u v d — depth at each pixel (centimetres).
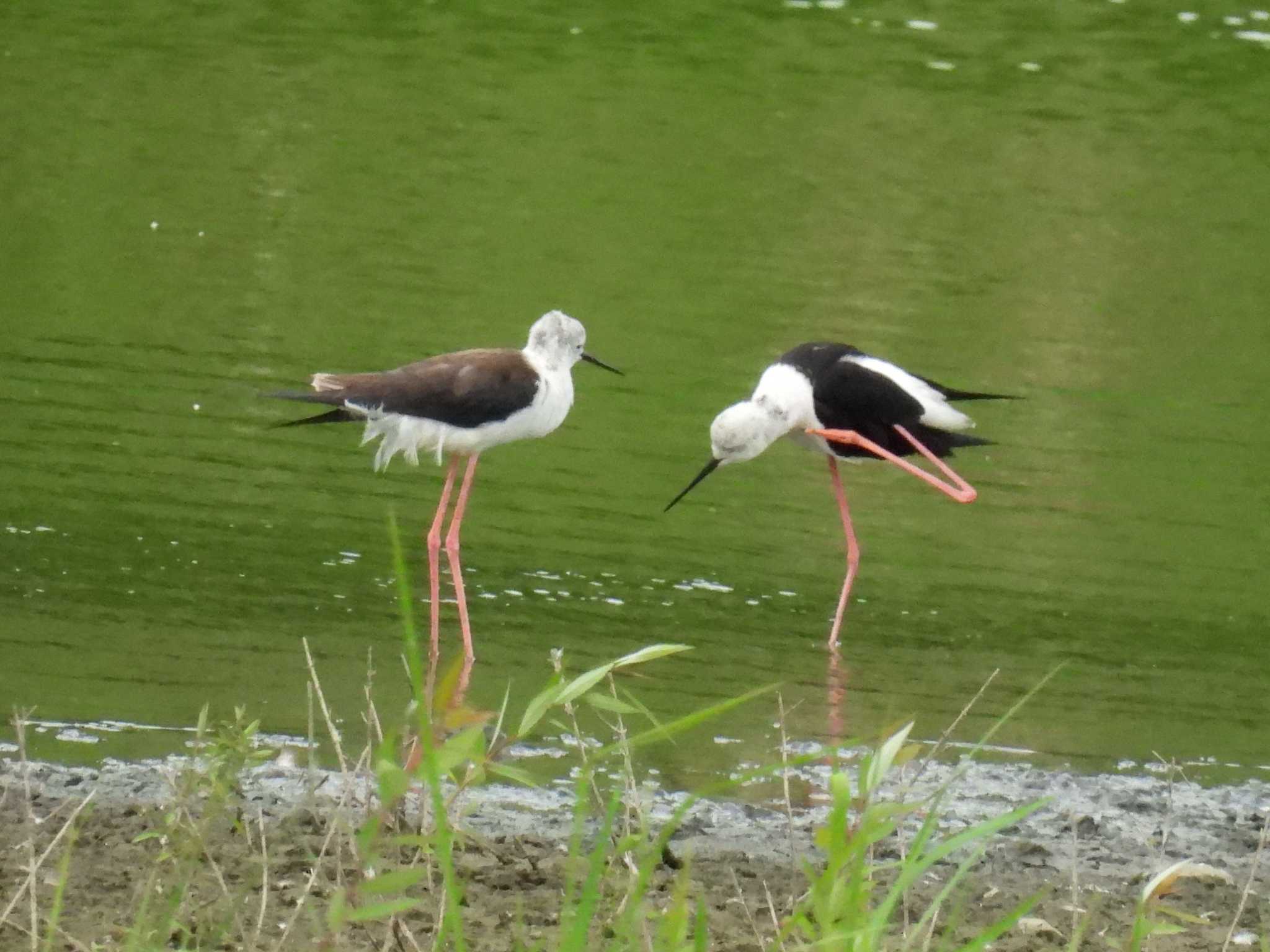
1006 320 1919
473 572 1270
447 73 2673
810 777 977
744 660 1148
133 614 1130
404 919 702
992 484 1537
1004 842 907
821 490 1520
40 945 645
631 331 1809
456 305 1845
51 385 1563
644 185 2267
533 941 704
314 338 1733
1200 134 2600
